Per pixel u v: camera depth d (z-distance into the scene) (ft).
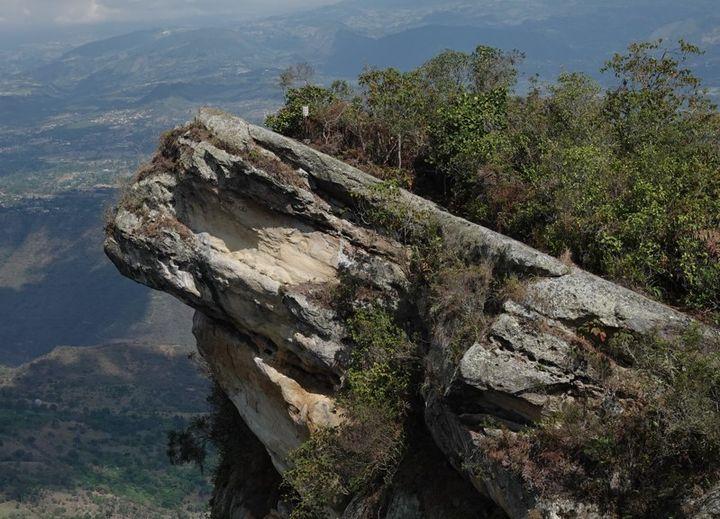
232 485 95.81
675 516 39.88
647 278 53.26
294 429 72.69
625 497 42.34
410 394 61.98
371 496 62.64
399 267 64.44
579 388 46.65
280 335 71.41
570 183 59.57
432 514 56.34
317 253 68.39
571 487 43.98
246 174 68.39
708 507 38.04
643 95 74.02
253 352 75.77
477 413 50.39
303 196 67.72
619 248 54.49
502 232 64.95
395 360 62.34
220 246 71.97
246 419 81.20
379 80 83.97
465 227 58.85
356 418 62.85
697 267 51.39
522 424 48.34
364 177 66.69
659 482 41.78
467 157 70.28
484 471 48.75
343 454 63.87
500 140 69.77
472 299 53.01
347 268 66.85
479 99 76.59
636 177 59.72
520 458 46.09
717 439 40.09
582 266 56.85
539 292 49.49
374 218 65.57
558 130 73.26
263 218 70.13
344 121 82.02
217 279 71.97
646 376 44.34
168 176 74.28
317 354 67.67
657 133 69.92
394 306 64.59
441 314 55.62
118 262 77.92
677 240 53.57
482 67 90.22
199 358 109.19
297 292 68.03
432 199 75.20
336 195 67.97
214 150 69.51
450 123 75.25
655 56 78.69
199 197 71.97
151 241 73.92
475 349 49.39
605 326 46.96
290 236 69.36
